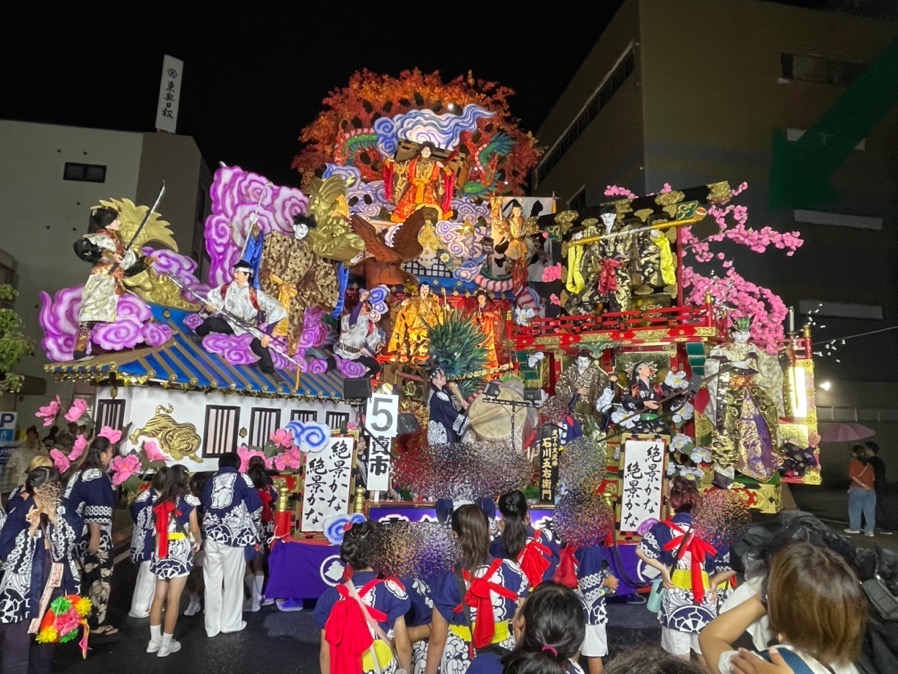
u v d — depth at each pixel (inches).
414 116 593.3
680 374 414.0
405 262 573.6
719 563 209.5
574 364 442.9
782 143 776.9
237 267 395.2
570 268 497.7
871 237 783.1
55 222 885.2
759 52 791.7
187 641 260.2
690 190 454.0
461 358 378.6
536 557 197.2
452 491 227.3
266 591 301.3
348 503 312.0
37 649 231.5
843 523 624.7
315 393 419.5
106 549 264.8
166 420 338.3
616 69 846.5
